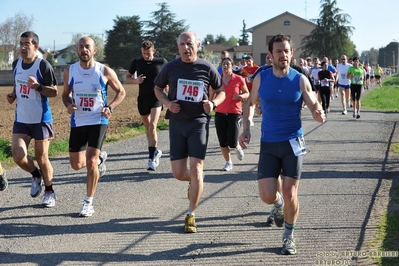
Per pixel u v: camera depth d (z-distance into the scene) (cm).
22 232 718
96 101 783
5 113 2861
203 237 689
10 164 1205
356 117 2142
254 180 1016
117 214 801
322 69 2259
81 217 786
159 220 767
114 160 1265
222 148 1099
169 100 726
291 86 618
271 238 680
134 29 10088
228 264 595
